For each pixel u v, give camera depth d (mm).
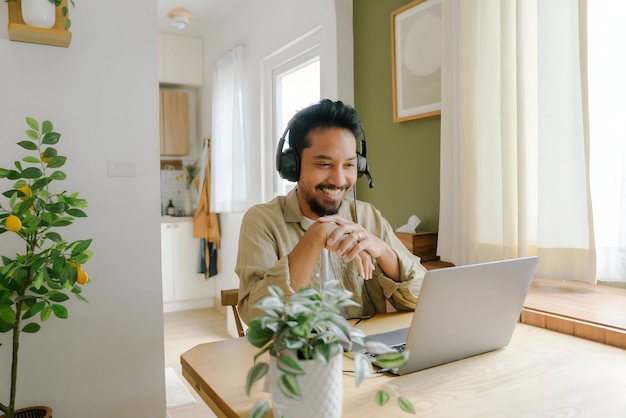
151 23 2287
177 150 5152
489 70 1979
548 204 1743
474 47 1995
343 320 695
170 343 3727
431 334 951
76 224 2135
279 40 3514
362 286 1509
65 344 2127
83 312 2158
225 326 4207
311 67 3285
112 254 2213
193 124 5344
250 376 659
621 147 1607
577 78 1679
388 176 2691
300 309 667
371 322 1369
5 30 1998
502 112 1878
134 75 2250
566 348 1140
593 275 1623
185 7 4086
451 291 927
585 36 1605
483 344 1072
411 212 2531
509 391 883
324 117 1333
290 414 700
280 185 3654
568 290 1637
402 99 2527
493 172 1974
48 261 1638
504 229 1877
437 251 2184
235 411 814
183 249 4828
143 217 2275
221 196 4410
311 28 3117
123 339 2238
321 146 1336
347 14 2898
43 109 2074
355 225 1272
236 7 4094
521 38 1804
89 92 2162
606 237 1652
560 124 1715
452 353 1021
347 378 950
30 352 2064
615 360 1053
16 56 2021
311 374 694
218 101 4422
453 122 2109
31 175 1706
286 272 1173
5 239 2004
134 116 2250
